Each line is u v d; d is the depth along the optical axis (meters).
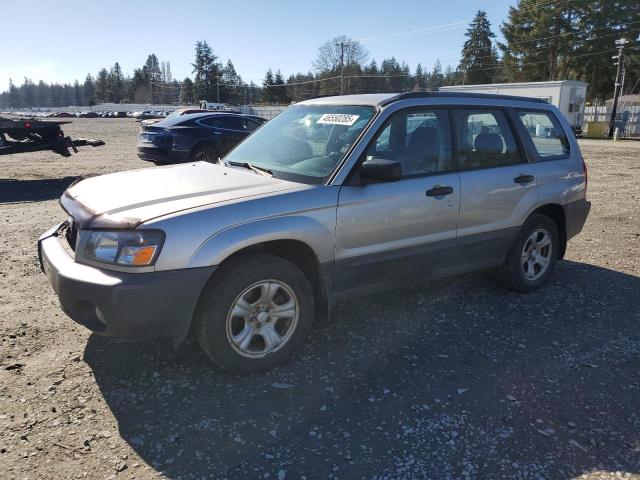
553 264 5.29
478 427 3.01
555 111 5.38
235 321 3.45
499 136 4.77
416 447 2.84
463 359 3.79
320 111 4.50
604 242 7.15
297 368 3.62
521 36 63.69
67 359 3.67
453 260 4.48
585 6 59.28
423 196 4.09
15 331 4.08
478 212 4.49
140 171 4.23
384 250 3.96
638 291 5.24
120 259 3.06
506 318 4.51
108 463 2.68
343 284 3.86
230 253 3.25
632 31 57.78
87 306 3.20
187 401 3.21
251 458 2.73
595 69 60.56
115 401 3.20
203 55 113.50
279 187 3.61
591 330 4.31
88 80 163.50
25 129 12.28
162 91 134.88
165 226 3.10
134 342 3.93
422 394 3.33
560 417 3.12
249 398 3.26
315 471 2.65
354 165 3.80
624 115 39.50
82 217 3.31
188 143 12.95
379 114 4.01
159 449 2.79
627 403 3.28
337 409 3.16
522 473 2.66
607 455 2.81
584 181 5.43
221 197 3.41
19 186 11.41
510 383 3.48
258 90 113.75
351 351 3.88
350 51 84.62
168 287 3.09
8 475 2.57
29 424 2.96
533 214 5.03
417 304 4.79
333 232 3.66
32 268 5.60
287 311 3.60
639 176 14.45
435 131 4.32
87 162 16.50
